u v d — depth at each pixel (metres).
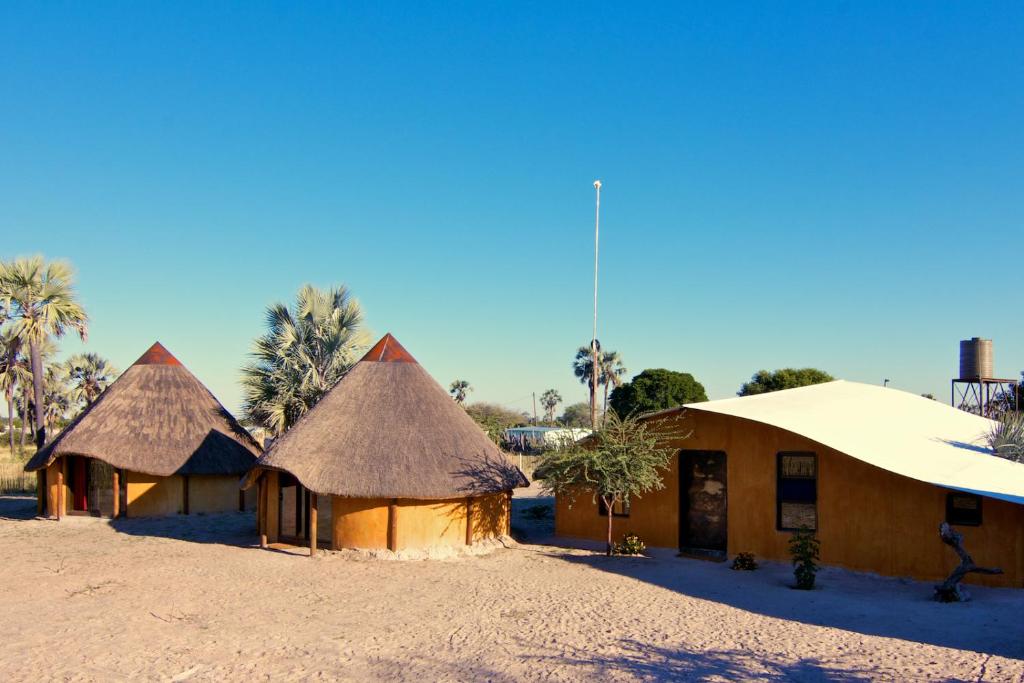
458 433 20.34
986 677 9.70
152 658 10.89
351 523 18.73
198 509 25.03
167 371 26.91
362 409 20.05
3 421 85.06
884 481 16.61
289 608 13.78
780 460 18.17
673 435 19.45
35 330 31.55
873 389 25.31
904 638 11.65
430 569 17.23
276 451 19.34
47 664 10.60
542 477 19.94
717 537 19.33
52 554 18.78
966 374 39.00
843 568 16.97
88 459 24.97
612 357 77.12
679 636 11.96
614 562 18.27
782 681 9.73
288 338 29.47
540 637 11.98
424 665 10.59
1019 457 18.62
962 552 14.12
